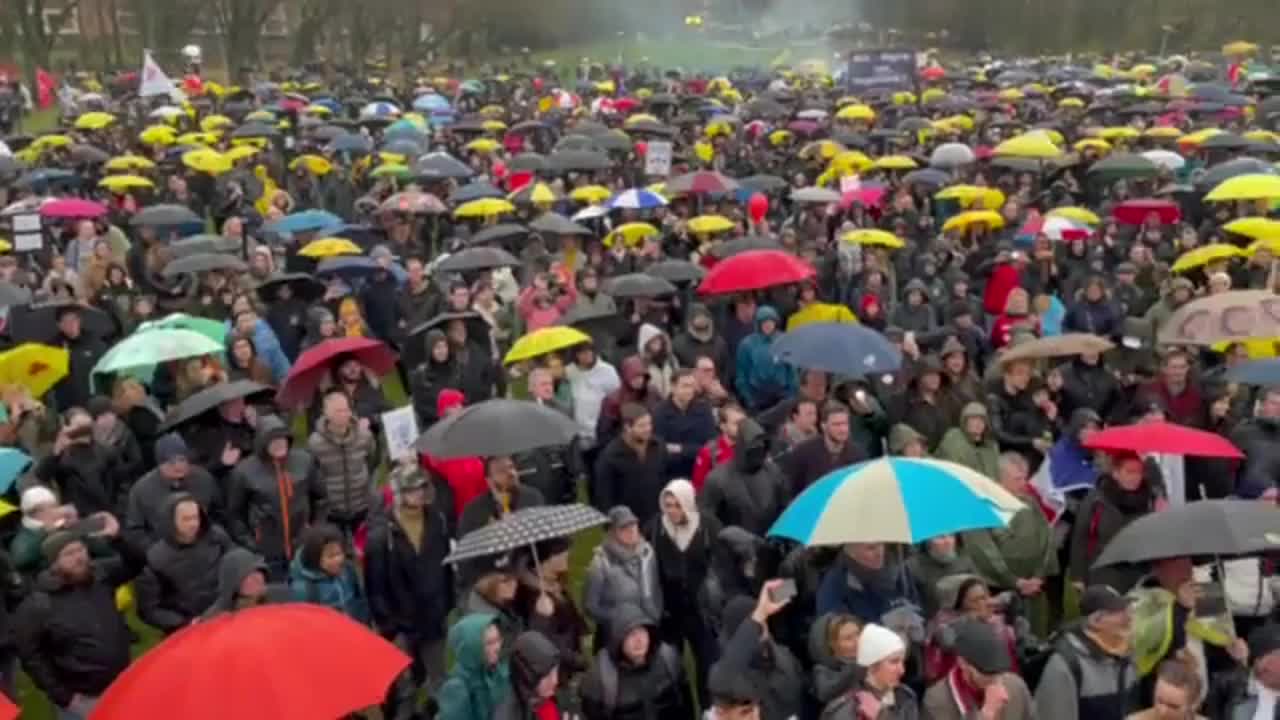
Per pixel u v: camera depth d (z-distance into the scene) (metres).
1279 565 8.64
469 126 33.56
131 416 10.73
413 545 8.27
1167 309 13.45
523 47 100.25
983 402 10.91
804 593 7.80
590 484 11.45
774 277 12.77
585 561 11.56
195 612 8.17
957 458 9.70
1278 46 78.31
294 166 26.89
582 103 46.28
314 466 9.23
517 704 6.57
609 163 25.06
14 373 11.12
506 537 7.37
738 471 8.72
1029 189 23.25
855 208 19.73
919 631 6.99
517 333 14.39
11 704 5.52
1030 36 89.56
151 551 8.27
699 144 29.06
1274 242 15.05
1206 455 8.38
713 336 12.97
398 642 8.33
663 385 11.89
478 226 21.19
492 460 8.59
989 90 44.06
